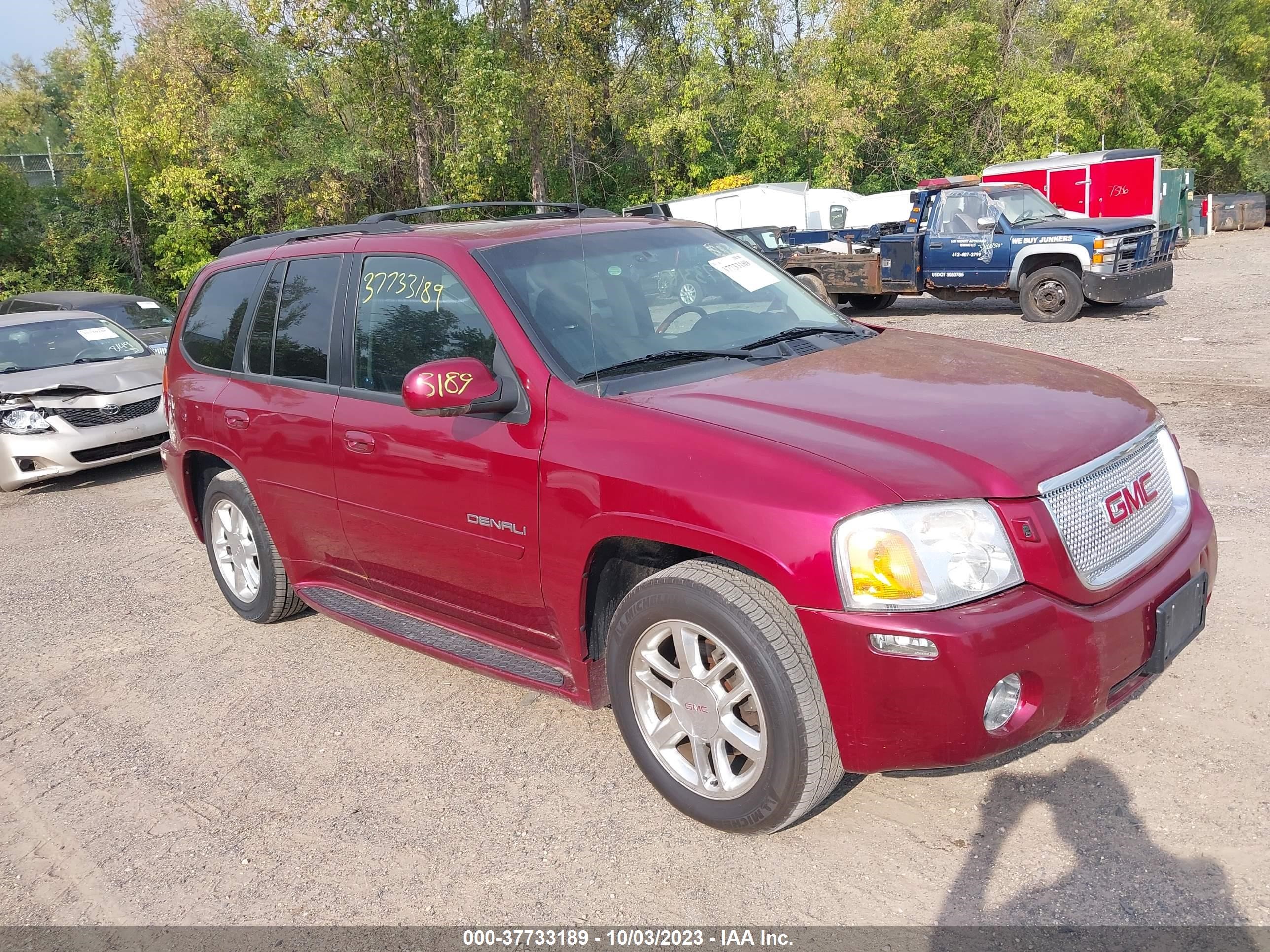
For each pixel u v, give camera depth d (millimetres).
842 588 2543
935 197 15602
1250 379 8703
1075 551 2678
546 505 3191
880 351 3662
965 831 2895
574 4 30453
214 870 3139
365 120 27641
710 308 3861
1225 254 24203
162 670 4785
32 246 32094
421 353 3727
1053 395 3137
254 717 4176
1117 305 15617
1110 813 2889
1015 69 37531
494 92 26406
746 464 2738
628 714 3152
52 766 3951
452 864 3031
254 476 4609
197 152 29953
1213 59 41281
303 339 4344
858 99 35312
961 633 2455
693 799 3031
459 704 4113
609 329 3520
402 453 3711
